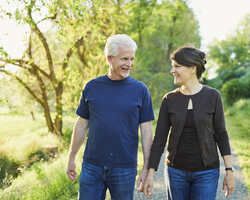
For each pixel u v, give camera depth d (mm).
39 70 14500
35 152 11820
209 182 3252
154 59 33219
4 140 13375
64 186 6301
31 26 12562
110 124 3307
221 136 3301
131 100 3336
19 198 5660
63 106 15125
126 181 3361
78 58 15164
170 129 3393
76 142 3582
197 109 3232
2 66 13234
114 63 3268
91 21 13609
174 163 3309
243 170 8195
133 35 23328
